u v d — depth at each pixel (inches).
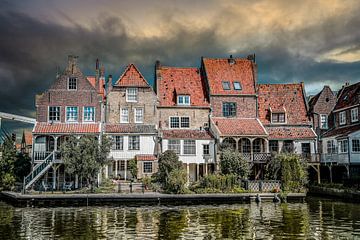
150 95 2096.5
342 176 1947.6
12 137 2235.5
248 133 2016.5
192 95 2185.0
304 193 1617.9
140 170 1905.8
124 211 1331.2
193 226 1066.1
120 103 2068.2
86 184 1817.2
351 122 2082.9
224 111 2181.3
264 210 1350.9
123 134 1967.3
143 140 1979.6
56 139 1841.8
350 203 1526.8
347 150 1881.2
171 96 2156.7
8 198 1599.4
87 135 1760.6
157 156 1937.7
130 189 1590.8
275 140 2137.1
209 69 2273.6
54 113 1961.1
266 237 938.7
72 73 1993.1
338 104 2237.9
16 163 1851.6
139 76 2114.9
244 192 1641.2
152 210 1357.0
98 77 2041.1
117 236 949.2
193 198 1531.7
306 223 1101.1
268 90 2333.9
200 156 1988.2
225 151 1830.7
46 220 1152.8
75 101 1977.1
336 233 973.2
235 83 2241.6
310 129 2204.7
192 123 2128.4
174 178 1603.1
